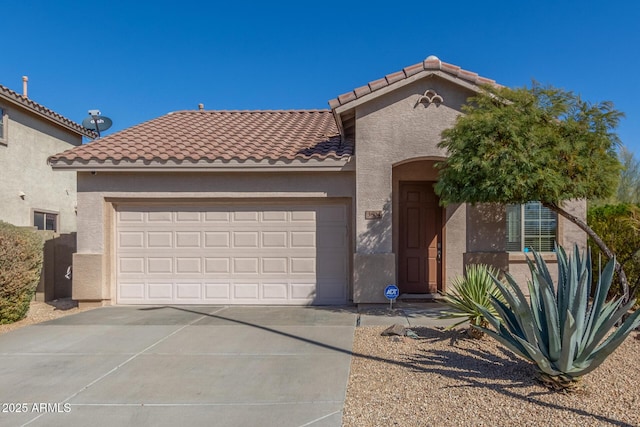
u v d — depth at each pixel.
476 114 8.30
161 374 6.04
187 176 10.95
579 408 4.64
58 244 12.41
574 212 11.09
